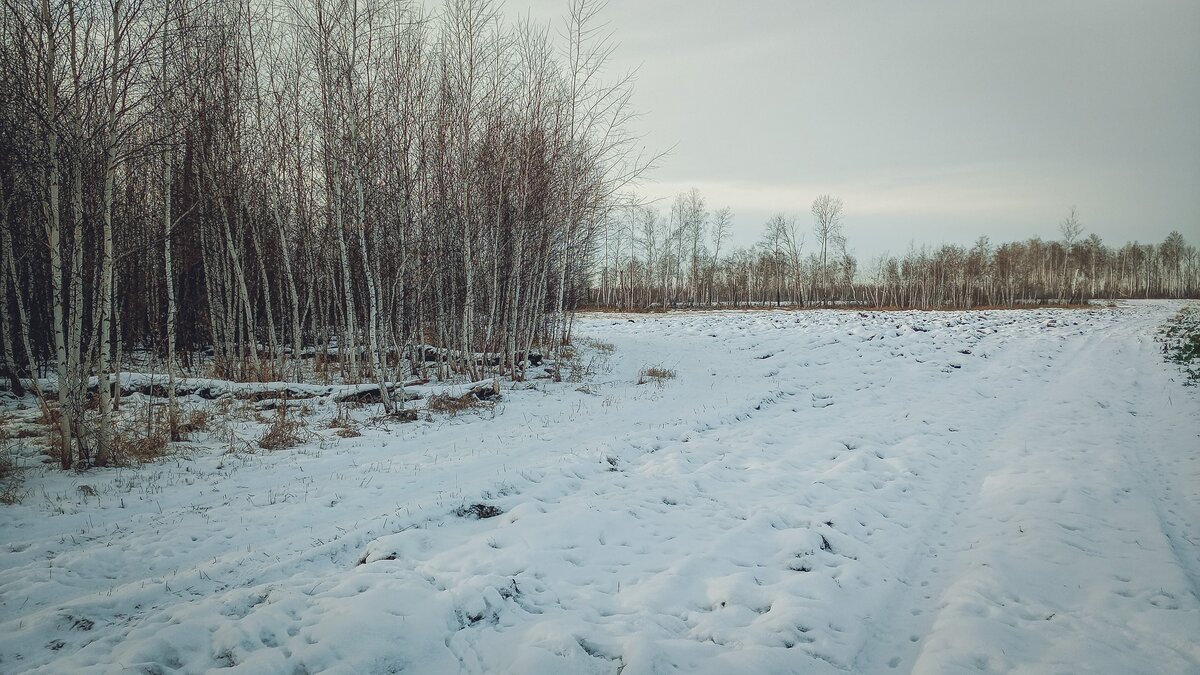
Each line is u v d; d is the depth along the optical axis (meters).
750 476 8.55
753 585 5.24
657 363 20.73
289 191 15.83
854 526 6.62
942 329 26.08
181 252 16.67
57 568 5.28
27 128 8.31
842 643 4.40
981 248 69.19
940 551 6.15
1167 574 5.19
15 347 13.41
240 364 15.35
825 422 12.12
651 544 6.24
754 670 3.96
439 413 12.31
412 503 6.93
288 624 4.23
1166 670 3.92
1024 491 7.51
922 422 11.84
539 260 17.67
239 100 14.19
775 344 23.45
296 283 19.23
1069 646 4.19
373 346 13.35
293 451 9.30
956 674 3.88
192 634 4.08
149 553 5.68
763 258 69.38
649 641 4.17
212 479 7.91
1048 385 15.57
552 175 16.52
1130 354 19.75
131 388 12.36
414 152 14.81
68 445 8.03
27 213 11.57
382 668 3.85
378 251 13.38
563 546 5.99
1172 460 8.75
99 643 4.03
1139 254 87.25
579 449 9.47
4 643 4.06
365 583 4.86
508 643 4.23
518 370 17.83
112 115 8.30
